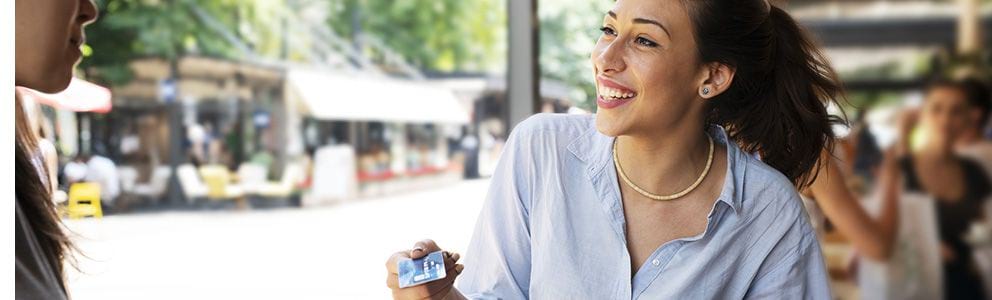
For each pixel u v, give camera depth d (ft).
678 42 4.51
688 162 4.90
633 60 4.51
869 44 15.97
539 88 9.30
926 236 11.48
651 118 4.63
